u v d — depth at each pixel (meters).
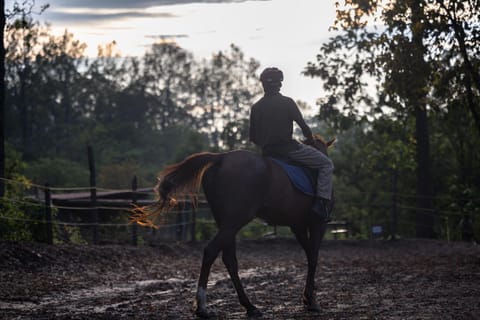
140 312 9.09
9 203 17.70
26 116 94.19
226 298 10.57
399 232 38.28
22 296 10.54
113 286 12.43
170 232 27.52
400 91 17.92
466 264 15.16
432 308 8.86
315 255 9.29
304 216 9.19
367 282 12.39
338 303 9.71
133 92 110.44
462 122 33.16
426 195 28.91
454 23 15.78
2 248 14.55
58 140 93.62
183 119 117.62
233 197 8.46
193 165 8.62
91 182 18.88
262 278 13.74
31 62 98.00
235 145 59.62
